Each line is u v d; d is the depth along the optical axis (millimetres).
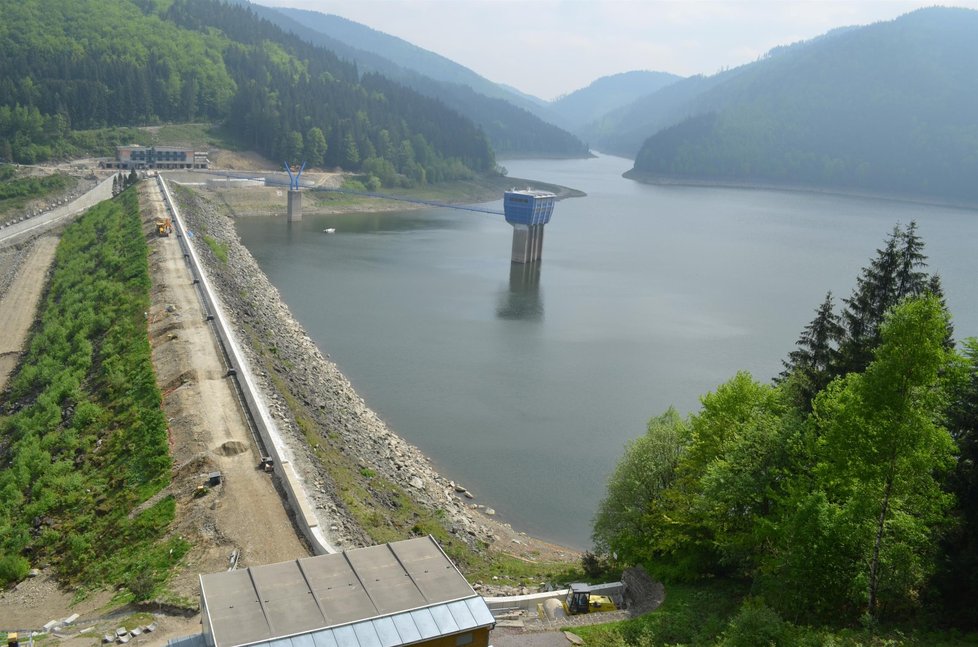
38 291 136875
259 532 52469
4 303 129750
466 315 145250
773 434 44781
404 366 114312
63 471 66250
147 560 50625
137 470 62594
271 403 73812
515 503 76438
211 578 31203
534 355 122500
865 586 37781
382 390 104062
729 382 53875
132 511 57625
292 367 97000
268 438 64625
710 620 40656
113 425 71750
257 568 32125
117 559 52250
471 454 86312
